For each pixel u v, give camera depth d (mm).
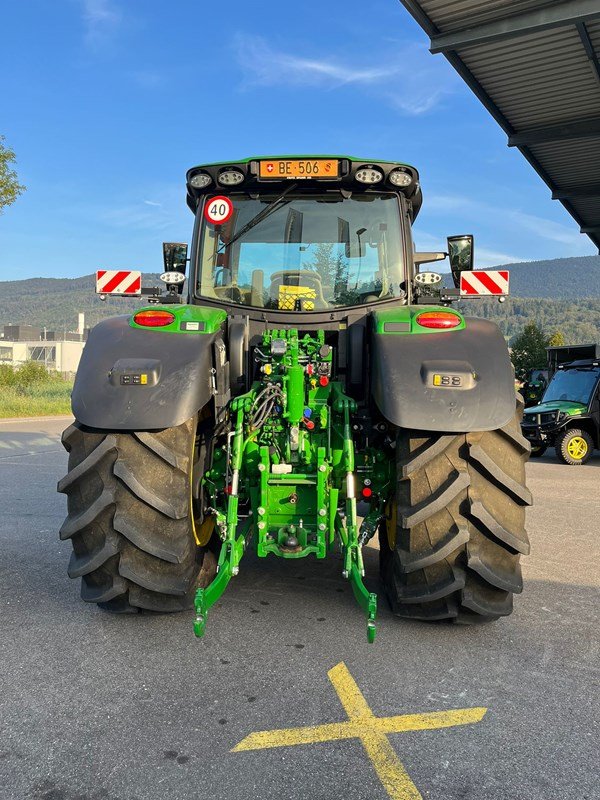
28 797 1927
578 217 16781
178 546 2902
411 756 2143
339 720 2359
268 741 2219
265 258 3881
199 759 2113
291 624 3266
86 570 2920
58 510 6121
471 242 4129
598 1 8211
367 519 3451
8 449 11383
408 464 2908
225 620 3312
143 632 3148
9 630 3174
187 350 3033
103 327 3262
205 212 3887
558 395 12836
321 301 3850
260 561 4352
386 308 3779
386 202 3850
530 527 5703
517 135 12328
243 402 3186
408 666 2812
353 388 3576
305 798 1926
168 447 2879
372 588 3818
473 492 2871
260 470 3029
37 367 29656
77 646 2988
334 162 3688
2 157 17750
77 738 2230
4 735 2248
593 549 4895
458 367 2943
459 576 2902
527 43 9438
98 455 2855
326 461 3141
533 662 2875
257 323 3791
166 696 2527
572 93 10883
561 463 11969
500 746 2211
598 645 3072
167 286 4391
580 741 2250
